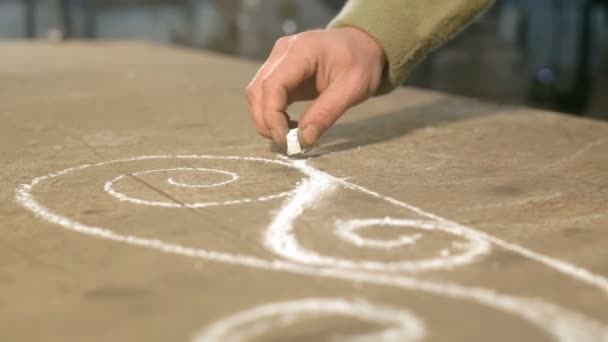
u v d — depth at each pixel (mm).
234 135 1285
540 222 859
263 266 739
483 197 948
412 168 1078
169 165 1095
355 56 1065
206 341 604
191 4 4043
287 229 835
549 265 743
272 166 1087
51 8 3959
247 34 3951
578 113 3768
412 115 1451
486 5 1154
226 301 667
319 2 3836
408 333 613
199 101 1620
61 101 1619
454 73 3768
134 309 653
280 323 629
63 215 880
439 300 669
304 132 1051
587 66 3799
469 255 767
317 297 675
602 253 772
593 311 652
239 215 879
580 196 953
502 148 1197
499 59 3789
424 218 871
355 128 1333
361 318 637
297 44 1056
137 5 4074
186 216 876
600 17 3777
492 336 610
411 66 1169
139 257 760
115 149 1193
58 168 1082
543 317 641
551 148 1198
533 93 3801
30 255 766
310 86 1115
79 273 723
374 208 905
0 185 999
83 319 636
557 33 3801
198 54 2500
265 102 1044
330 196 949
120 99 1645
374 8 1109
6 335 611
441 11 1126
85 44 2840
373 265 742
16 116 1456
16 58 2365
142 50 2635
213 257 760
